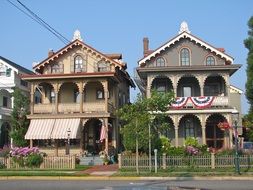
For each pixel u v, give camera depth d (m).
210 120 40.53
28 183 22.56
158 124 30.41
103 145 40.56
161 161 29.16
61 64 42.72
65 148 40.03
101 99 42.41
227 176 24.88
